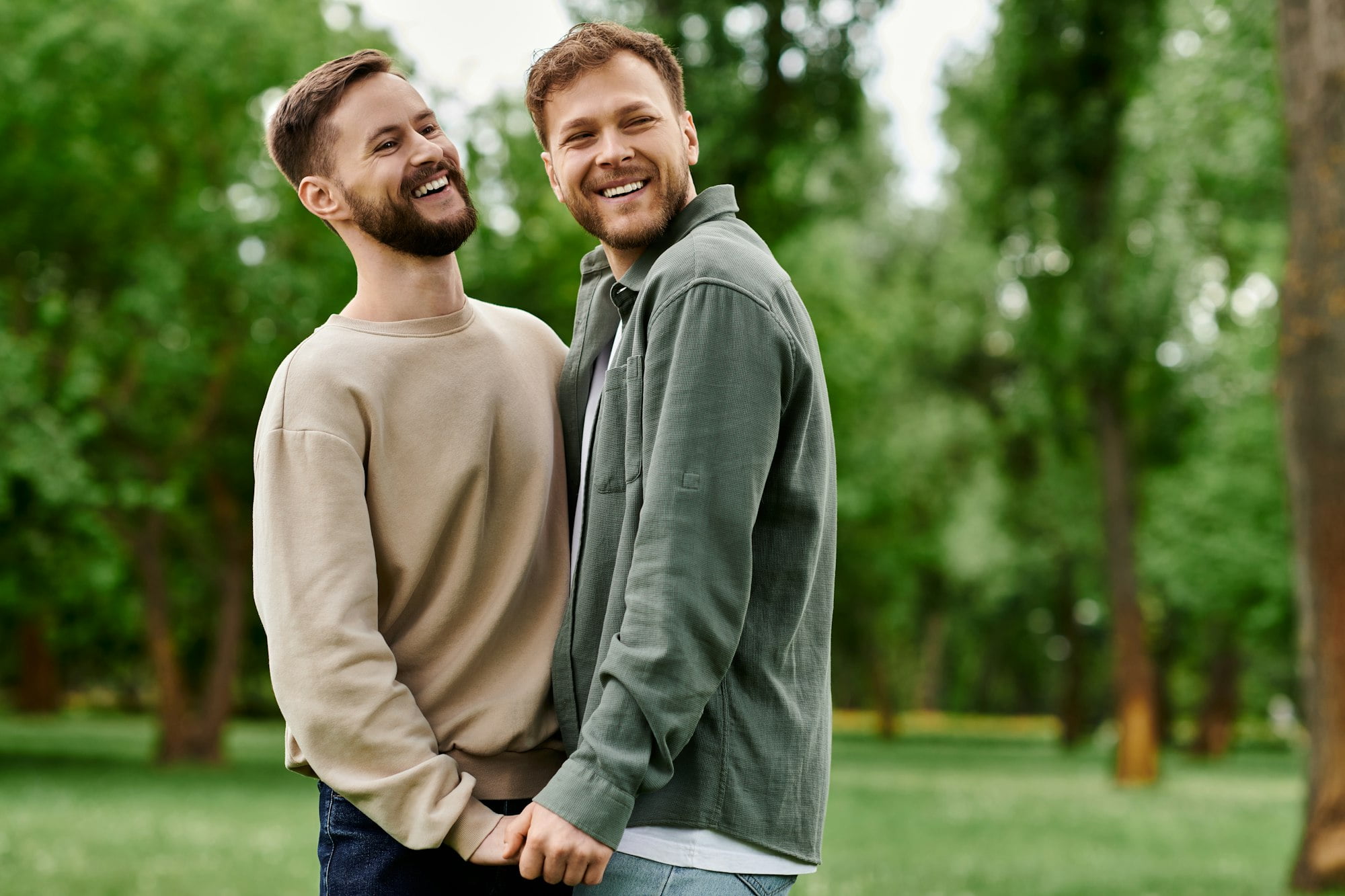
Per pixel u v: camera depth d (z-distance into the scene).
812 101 13.37
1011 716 54.53
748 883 2.04
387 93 2.30
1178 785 20.48
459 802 2.00
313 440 2.11
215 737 20.84
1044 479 26.92
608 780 1.86
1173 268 19.00
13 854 9.26
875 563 29.75
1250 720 49.53
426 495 2.20
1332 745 8.20
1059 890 8.38
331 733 1.99
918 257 28.25
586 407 2.38
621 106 2.21
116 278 19.22
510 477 2.28
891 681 48.00
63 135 17.75
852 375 23.23
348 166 2.27
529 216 16.73
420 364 2.25
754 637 2.05
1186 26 15.69
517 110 16.38
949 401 27.95
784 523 2.08
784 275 2.13
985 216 19.72
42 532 18.34
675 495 1.93
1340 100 8.01
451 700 2.16
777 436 2.03
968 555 29.91
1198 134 15.67
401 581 2.19
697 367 1.97
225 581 21.42
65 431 16.53
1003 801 16.31
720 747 2.01
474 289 16.45
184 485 19.86
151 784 16.52
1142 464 23.61
